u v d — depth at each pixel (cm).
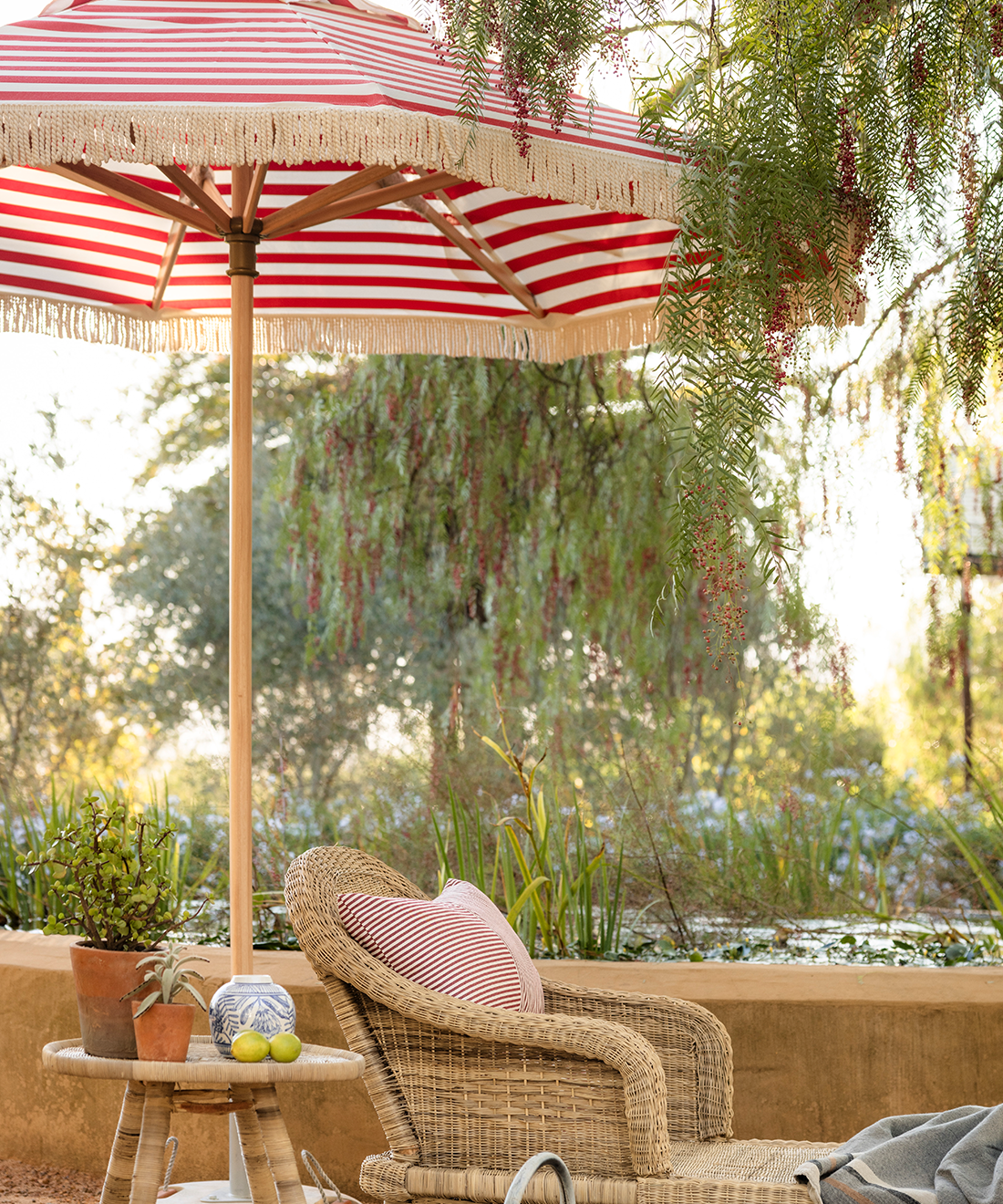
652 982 357
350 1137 353
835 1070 344
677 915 457
